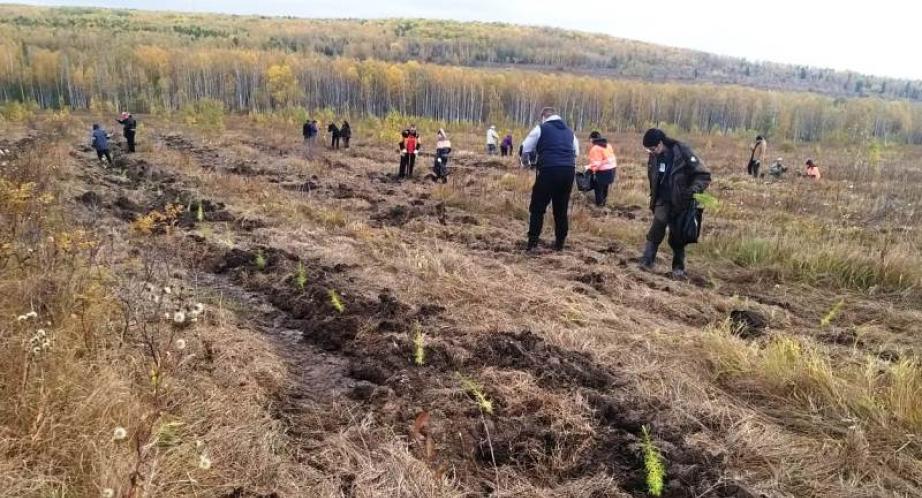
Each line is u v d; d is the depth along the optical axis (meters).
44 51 65.62
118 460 2.37
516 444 3.11
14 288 3.82
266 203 9.34
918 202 12.95
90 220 7.04
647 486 2.88
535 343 4.23
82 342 3.36
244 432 2.90
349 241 7.13
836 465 3.06
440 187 11.75
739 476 2.94
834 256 6.99
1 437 2.44
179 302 4.44
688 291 6.10
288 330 4.57
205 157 17.39
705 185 6.48
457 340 4.24
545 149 7.16
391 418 3.27
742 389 3.91
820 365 3.97
